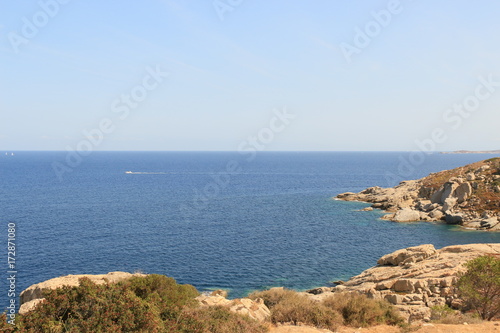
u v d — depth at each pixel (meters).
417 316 23.47
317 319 19.59
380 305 22.36
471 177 92.94
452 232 73.62
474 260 22.12
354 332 18.42
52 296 13.92
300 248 62.12
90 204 110.50
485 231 73.81
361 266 52.50
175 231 75.06
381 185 167.62
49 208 102.00
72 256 56.47
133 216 91.69
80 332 12.80
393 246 63.44
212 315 17.59
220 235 71.69
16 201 114.06
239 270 50.59
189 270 50.53
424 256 38.94
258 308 20.84
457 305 25.59
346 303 21.59
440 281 28.97
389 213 95.31
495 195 83.81
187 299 21.06
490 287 21.20
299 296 25.05
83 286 14.38
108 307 13.73
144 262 54.00
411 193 102.81
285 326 18.06
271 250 60.84
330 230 76.38
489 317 20.84
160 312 15.91
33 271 49.31
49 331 12.73
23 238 67.50
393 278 34.50
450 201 87.50
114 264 52.88
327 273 49.41
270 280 46.69
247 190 149.75
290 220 87.31
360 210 100.94
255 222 84.81
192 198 125.88
